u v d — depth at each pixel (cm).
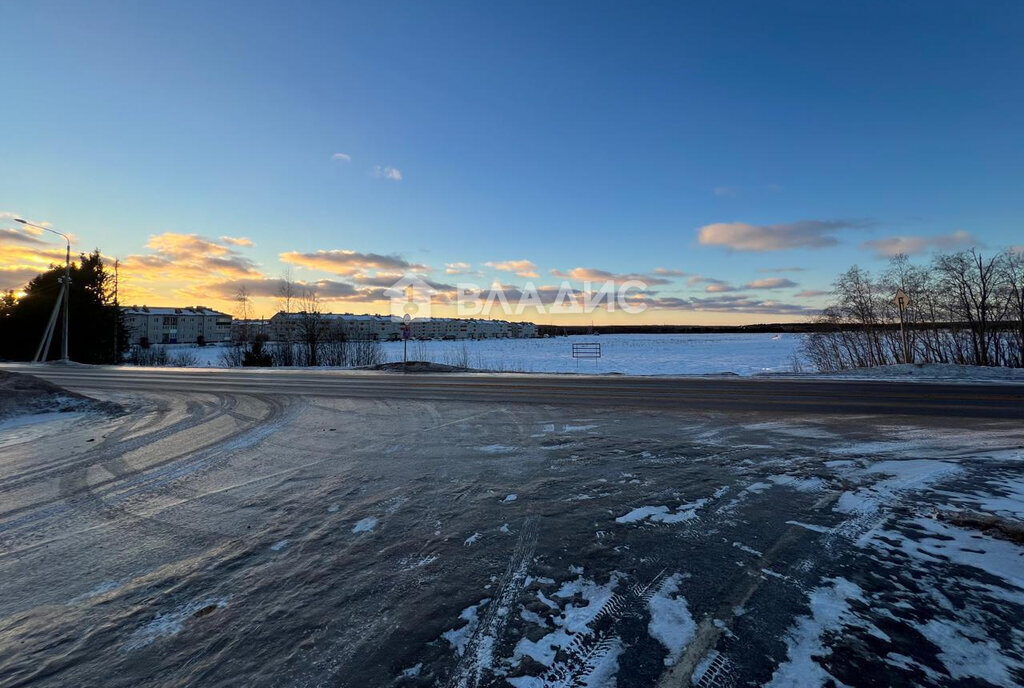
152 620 264
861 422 814
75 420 955
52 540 380
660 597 274
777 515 397
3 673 222
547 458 601
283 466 588
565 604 270
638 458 593
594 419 871
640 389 1315
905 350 1847
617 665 218
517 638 240
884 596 268
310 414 970
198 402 1176
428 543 357
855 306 2266
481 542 357
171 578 313
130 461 627
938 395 1116
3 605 286
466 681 210
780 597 271
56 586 307
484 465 574
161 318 9181
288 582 303
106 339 4047
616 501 440
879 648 223
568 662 221
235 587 298
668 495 454
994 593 269
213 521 413
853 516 390
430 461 597
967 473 502
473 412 965
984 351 1975
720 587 284
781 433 734
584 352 5100
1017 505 405
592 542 353
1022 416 850
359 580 303
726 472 525
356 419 906
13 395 1074
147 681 215
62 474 570
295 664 224
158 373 2175
